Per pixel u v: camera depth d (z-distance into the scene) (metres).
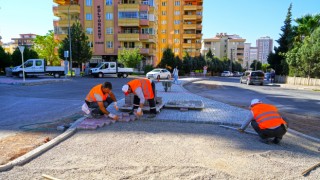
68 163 4.17
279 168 4.17
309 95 18.61
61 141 5.36
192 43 73.31
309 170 4.10
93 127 6.26
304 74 31.70
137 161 4.30
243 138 5.93
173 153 4.74
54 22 53.31
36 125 6.96
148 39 50.91
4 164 4.06
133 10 49.47
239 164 4.29
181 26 73.50
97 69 33.97
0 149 4.84
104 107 6.97
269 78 41.94
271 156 4.73
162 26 73.62
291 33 36.94
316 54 28.83
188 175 3.79
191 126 6.97
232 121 7.52
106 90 6.84
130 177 3.69
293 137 6.29
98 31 51.69
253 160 4.49
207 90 20.77
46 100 11.87
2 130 6.41
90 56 40.66
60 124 7.04
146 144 5.24
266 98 15.84
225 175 3.83
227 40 118.69
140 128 6.52
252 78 29.62
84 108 7.05
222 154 4.77
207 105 10.85
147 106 8.41
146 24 50.44
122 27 51.62
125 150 4.84
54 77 30.64
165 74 34.91
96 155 4.55
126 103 8.77
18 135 5.93
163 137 5.78
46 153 4.63
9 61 35.41
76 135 5.81
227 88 23.25
